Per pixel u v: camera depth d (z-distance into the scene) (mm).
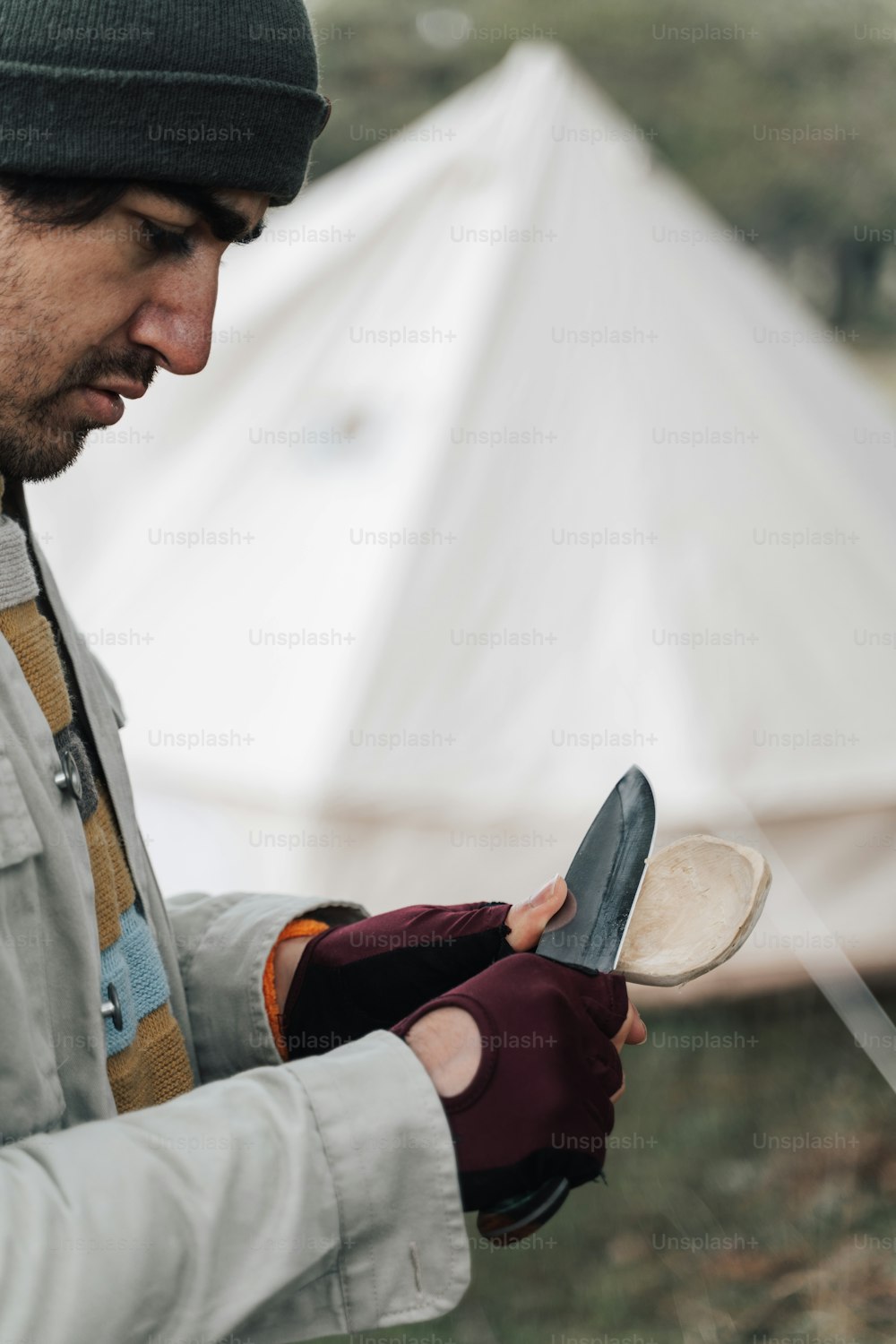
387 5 16109
